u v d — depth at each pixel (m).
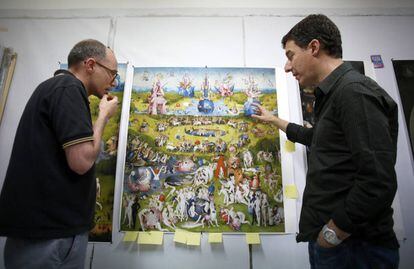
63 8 1.63
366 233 0.82
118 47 1.57
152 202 1.39
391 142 0.78
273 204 1.40
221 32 1.60
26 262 0.85
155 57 1.56
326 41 0.96
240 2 1.64
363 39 1.60
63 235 0.87
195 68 1.54
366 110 0.79
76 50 1.06
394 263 0.84
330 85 0.93
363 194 0.75
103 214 1.38
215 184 1.41
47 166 0.88
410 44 1.60
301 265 1.35
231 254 1.35
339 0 1.64
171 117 1.48
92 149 0.88
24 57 1.57
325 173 0.89
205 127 1.47
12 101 1.51
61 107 0.87
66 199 0.89
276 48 1.58
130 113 1.48
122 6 1.63
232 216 1.38
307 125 1.48
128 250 1.36
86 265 1.34
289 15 1.62
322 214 0.88
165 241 1.36
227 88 1.52
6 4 1.64
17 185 0.87
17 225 0.85
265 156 1.45
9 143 1.47
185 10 1.62
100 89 1.10
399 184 1.43
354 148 0.78
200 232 1.36
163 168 1.42
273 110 1.50
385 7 1.64
